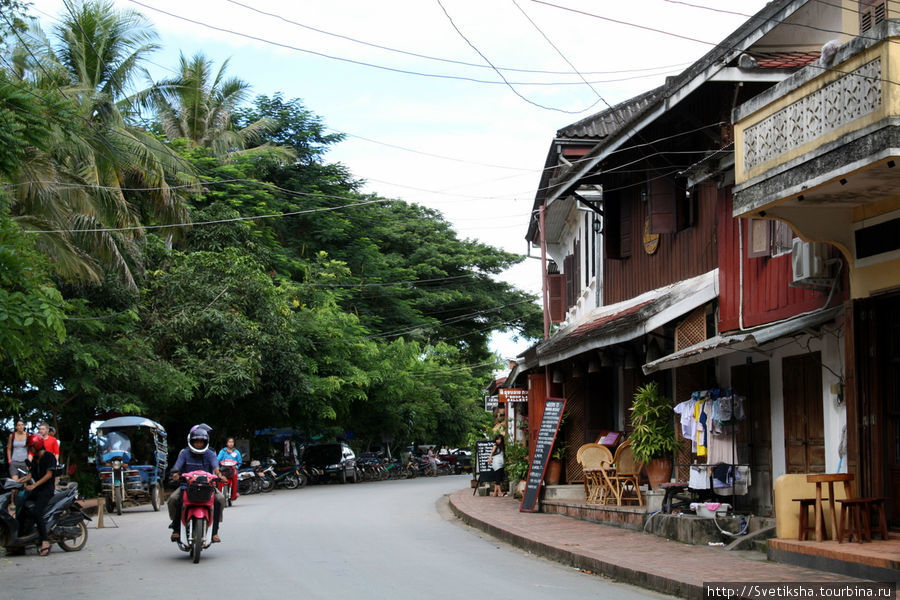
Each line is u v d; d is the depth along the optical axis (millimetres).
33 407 21969
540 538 13000
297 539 14195
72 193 19953
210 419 31203
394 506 22375
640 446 14656
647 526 13562
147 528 16922
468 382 49156
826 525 10391
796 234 10477
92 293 24578
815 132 9273
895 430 10125
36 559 12250
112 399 23016
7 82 11273
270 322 29734
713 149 14469
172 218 24938
